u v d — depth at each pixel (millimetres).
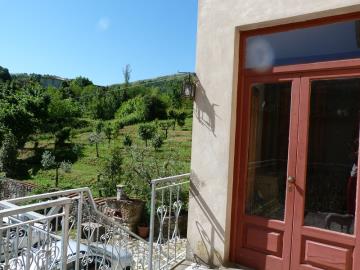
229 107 3432
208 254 3557
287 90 3230
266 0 3232
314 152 3055
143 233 8242
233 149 3482
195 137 3689
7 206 2510
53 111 23672
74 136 21984
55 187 13719
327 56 3004
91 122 24047
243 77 3490
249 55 3477
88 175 15734
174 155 13992
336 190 2932
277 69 3271
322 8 2910
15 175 16828
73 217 3773
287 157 3199
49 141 21516
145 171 10742
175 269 3486
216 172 3514
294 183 3133
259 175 3373
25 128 20703
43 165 16344
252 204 3410
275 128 3289
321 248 2951
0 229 2137
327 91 3008
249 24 3336
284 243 3158
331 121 2979
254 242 3357
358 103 2846
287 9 3102
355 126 2857
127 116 22156
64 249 2621
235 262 3459
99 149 19172
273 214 3264
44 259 2539
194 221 3688
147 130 17500
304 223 3066
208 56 3607
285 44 3248
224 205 3443
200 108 3656
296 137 3139
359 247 2766
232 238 3488
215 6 3576
